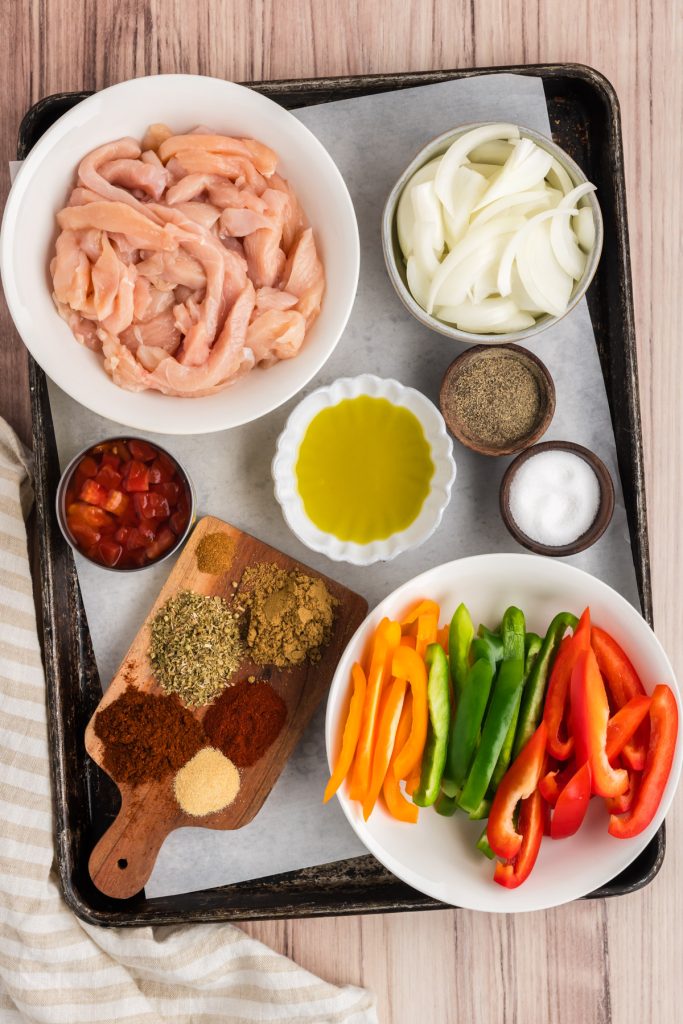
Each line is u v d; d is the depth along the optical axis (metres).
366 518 0.82
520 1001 0.86
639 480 0.83
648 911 0.86
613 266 0.83
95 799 0.83
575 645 0.78
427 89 0.82
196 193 0.77
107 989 0.82
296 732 0.82
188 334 0.77
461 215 0.79
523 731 0.79
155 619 0.82
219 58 0.84
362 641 0.79
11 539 0.82
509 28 0.84
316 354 0.78
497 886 0.80
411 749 0.77
